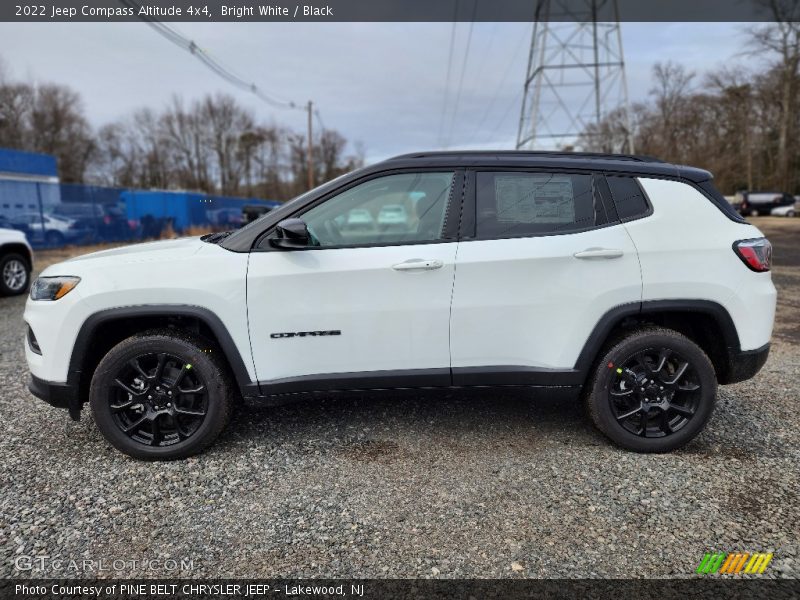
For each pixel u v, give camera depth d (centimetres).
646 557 212
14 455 297
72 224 1669
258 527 234
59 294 281
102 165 5853
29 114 5228
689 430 293
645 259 285
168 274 280
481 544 221
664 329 291
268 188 6412
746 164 4741
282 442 313
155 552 217
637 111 5012
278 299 281
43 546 220
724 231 292
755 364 293
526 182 296
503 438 317
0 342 536
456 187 295
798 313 652
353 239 439
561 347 290
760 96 4416
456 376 292
